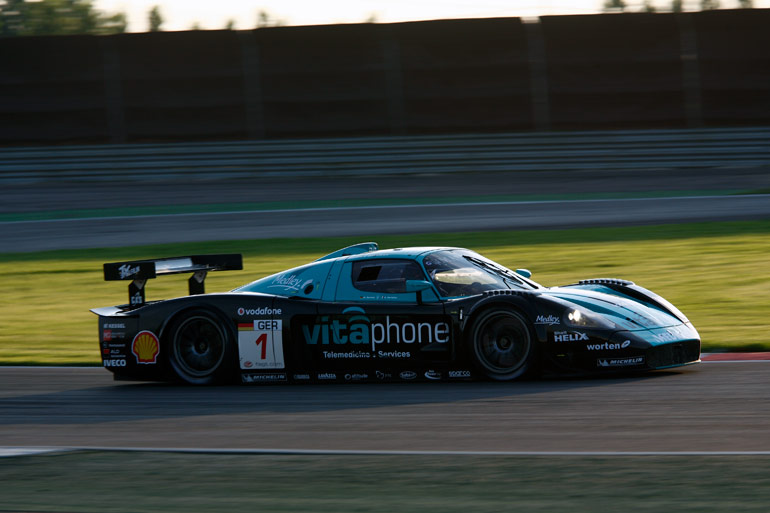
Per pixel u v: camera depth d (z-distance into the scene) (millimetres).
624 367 23641
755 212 76938
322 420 20312
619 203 88000
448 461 15375
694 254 55281
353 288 26547
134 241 76625
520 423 18844
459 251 27859
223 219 87938
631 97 125688
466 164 119875
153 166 122562
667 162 118188
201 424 20578
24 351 36969
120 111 128500
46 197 110812
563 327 23688
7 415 23375
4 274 62438
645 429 17734
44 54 128500
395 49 128750
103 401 25172
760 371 24969
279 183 116875
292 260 60219
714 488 12883
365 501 12914
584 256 56594
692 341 25172
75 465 16125
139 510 12852
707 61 124875
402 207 91625
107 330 28578
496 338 24609
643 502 12289
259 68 129875
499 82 127500
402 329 25328
